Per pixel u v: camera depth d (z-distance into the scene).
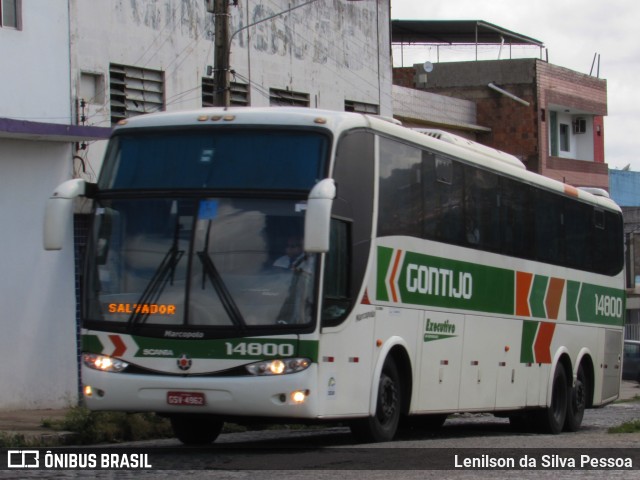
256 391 12.73
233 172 13.37
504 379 19.27
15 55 22.58
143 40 26.73
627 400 37.69
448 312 17.02
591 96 54.75
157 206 13.42
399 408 15.61
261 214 13.12
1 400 22.19
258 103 30.56
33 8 23.00
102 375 13.22
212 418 13.70
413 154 15.98
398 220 15.35
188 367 12.91
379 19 35.97
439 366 16.70
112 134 14.12
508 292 19.39
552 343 21.56
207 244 13.12
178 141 13.73
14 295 22.61
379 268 14.73
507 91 50.78
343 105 34.25
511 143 50.53
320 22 33.22
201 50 28.61
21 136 22.42
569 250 22.52
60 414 21.61
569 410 22.62
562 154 55.16
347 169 13.89
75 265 23.97
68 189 13.42
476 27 50.94
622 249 26.25
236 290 12.95
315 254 12.98
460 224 17.52
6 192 22.55
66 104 23.70
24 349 22.73
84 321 13.45
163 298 13.11
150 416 18.50
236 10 29.70
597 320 24.28
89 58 25.05
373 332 14.54
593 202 24.17
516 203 19.88
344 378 13.71
